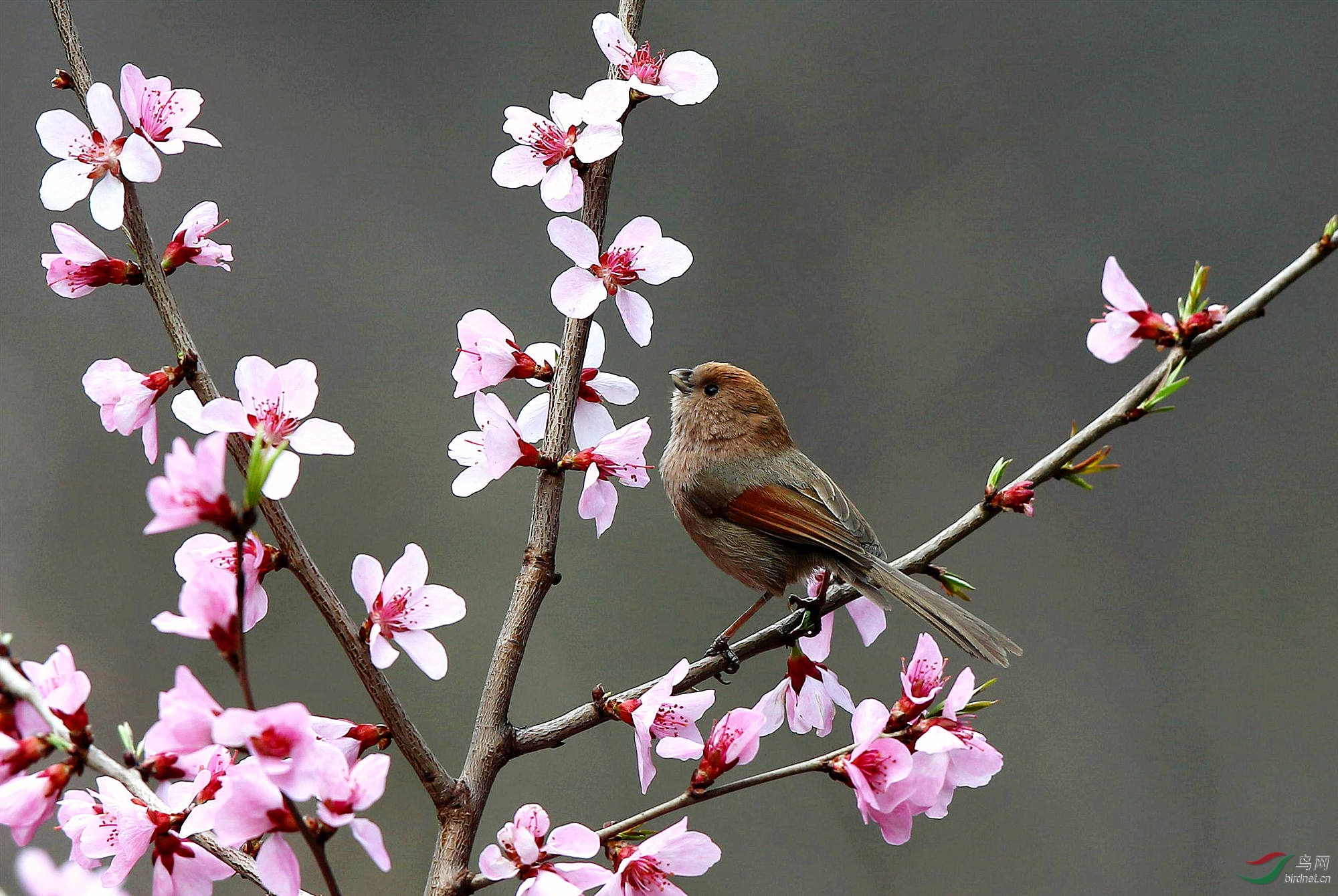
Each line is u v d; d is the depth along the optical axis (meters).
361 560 3.99
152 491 3.92
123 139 4.00
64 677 3.97
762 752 5.82
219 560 3.99
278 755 3.93
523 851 3.98
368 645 3.99
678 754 3.99
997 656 4.08
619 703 4.01
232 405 3.99
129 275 4.02
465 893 3.99
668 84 4.04
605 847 3.99
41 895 3.90
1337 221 4.00
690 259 4.04
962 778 4.00
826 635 4.07
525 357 4.05
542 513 4.04
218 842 3.97
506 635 4.02
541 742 4.01
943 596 4.09
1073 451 4.04
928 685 4.00
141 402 4.00
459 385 4.05
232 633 3.94
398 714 3.99
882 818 3.99
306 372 4.00
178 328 4.01
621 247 4.04
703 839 3.98
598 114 4.03
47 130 4.00
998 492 4.05
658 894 3.98
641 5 4.06
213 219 4.02
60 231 4.01
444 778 4.00
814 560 4.20
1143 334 4.02
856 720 3.99
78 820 3.98
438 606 3.99
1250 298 4.01
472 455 4.04
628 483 4.04
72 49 4.01
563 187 4.04
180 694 3.93
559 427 4.04
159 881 3.98
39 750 3.96
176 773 3.97
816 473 4.21
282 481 3.99
